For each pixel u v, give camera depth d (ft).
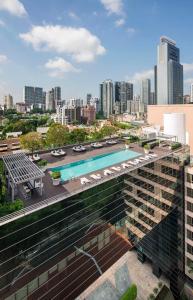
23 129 526.16
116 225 110.11
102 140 196.85
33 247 75.46
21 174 90.48
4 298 69.77
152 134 195.52
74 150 162.50
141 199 123.75
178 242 149.48
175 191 145.07
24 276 74.08
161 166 134.92
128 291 133.80
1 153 349.00
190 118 303.89
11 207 73.92
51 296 83.25
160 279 160.45
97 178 102.06
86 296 121.90
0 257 67.56
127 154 151.23
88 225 94.53
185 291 151.02
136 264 172.55
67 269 87.76
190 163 148.66
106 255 106.11
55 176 99.35
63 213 83.35
